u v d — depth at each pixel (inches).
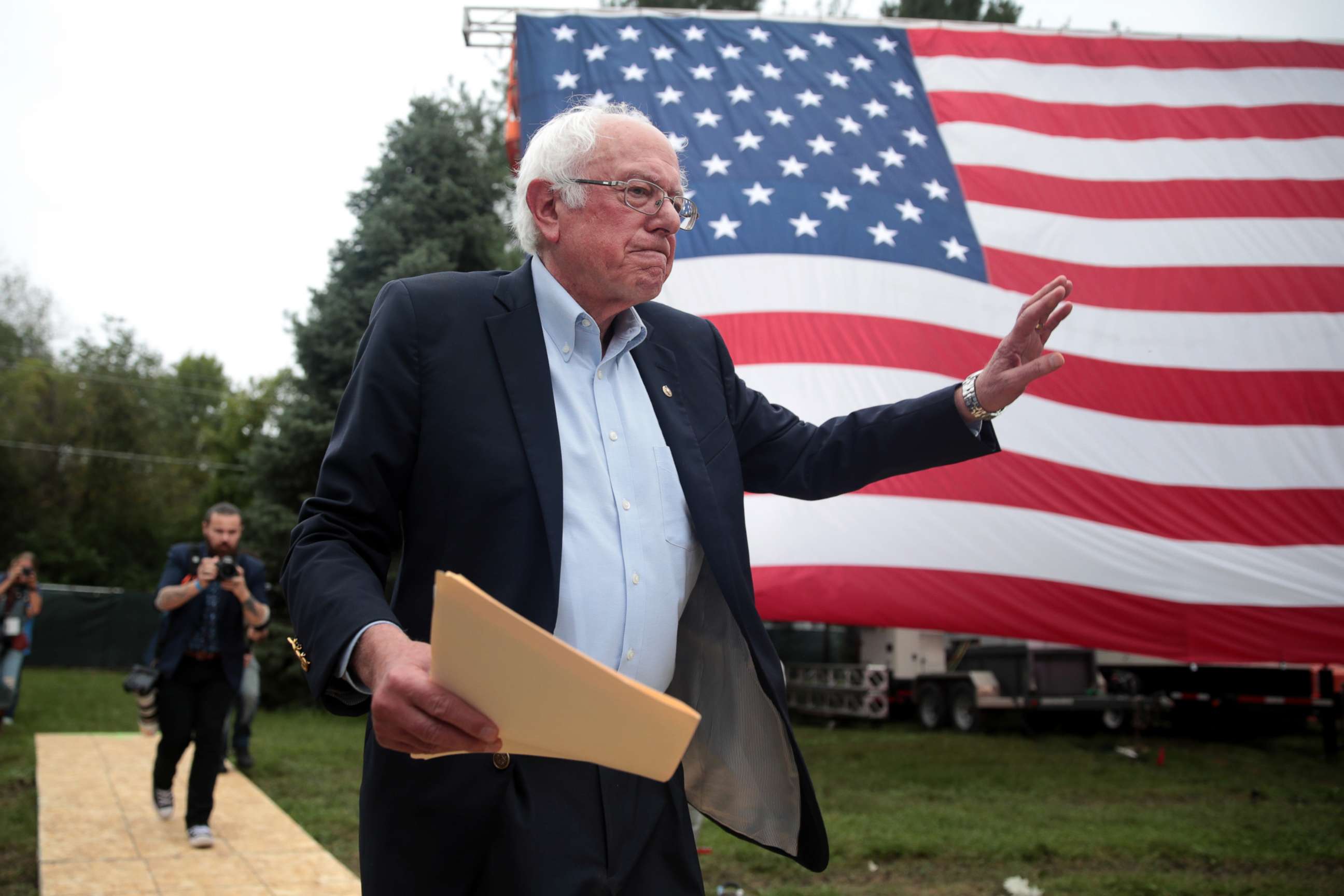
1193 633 297.4
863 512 297.7
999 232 335.9
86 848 207.9
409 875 54.9
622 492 62.6
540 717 42.0
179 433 1680.6
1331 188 346.9
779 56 361.4
